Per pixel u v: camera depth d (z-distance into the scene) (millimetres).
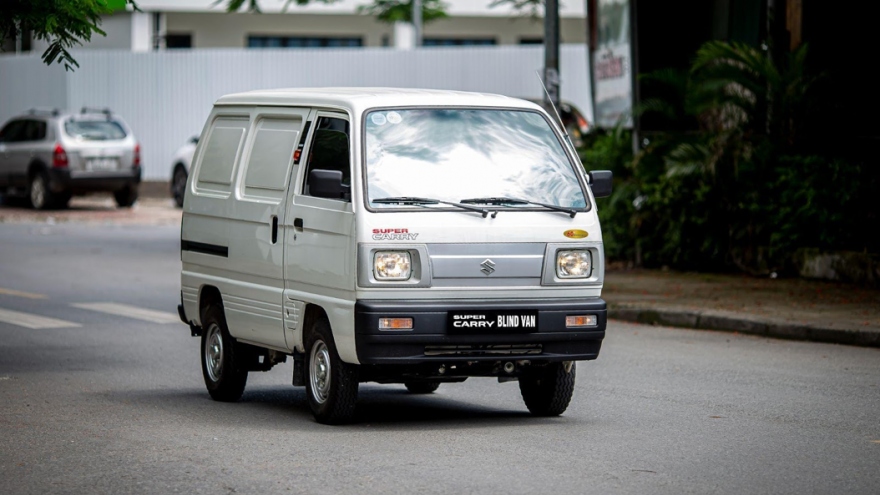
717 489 8734
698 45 25438
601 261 11195
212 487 8836
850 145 22516
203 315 13000
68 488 8844
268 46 56906
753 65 22375
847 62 23031
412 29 56375
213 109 13141
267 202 11852
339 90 12016
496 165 11242
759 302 19016
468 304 10656
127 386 13500
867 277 20766
